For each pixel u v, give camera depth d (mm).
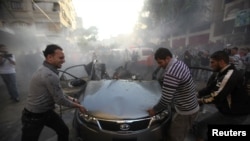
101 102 2580
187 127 2162
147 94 2863
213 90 2176
